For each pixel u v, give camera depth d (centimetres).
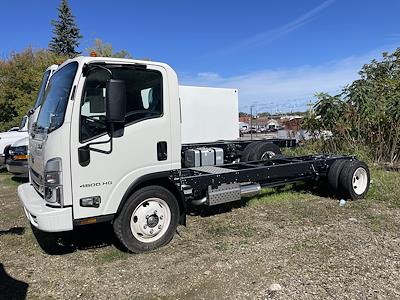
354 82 1217
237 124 1073
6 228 626
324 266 433
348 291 372
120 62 472
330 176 752
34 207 451
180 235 554
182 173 587
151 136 492
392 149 1116
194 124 988
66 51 4666
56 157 437
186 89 973
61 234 582
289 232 554
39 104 589
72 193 440
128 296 382
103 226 611
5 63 3008
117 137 465
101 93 458
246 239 531
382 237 523
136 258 476
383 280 394
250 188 641
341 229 561
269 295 371
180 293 384
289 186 845
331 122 1203
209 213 665
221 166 680
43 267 461
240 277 414
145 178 489
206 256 475
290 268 431
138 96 483
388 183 829
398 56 1552
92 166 450
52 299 381
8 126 2778
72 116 438
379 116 1127
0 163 1202
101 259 477
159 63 503
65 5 4694
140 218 490
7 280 427
